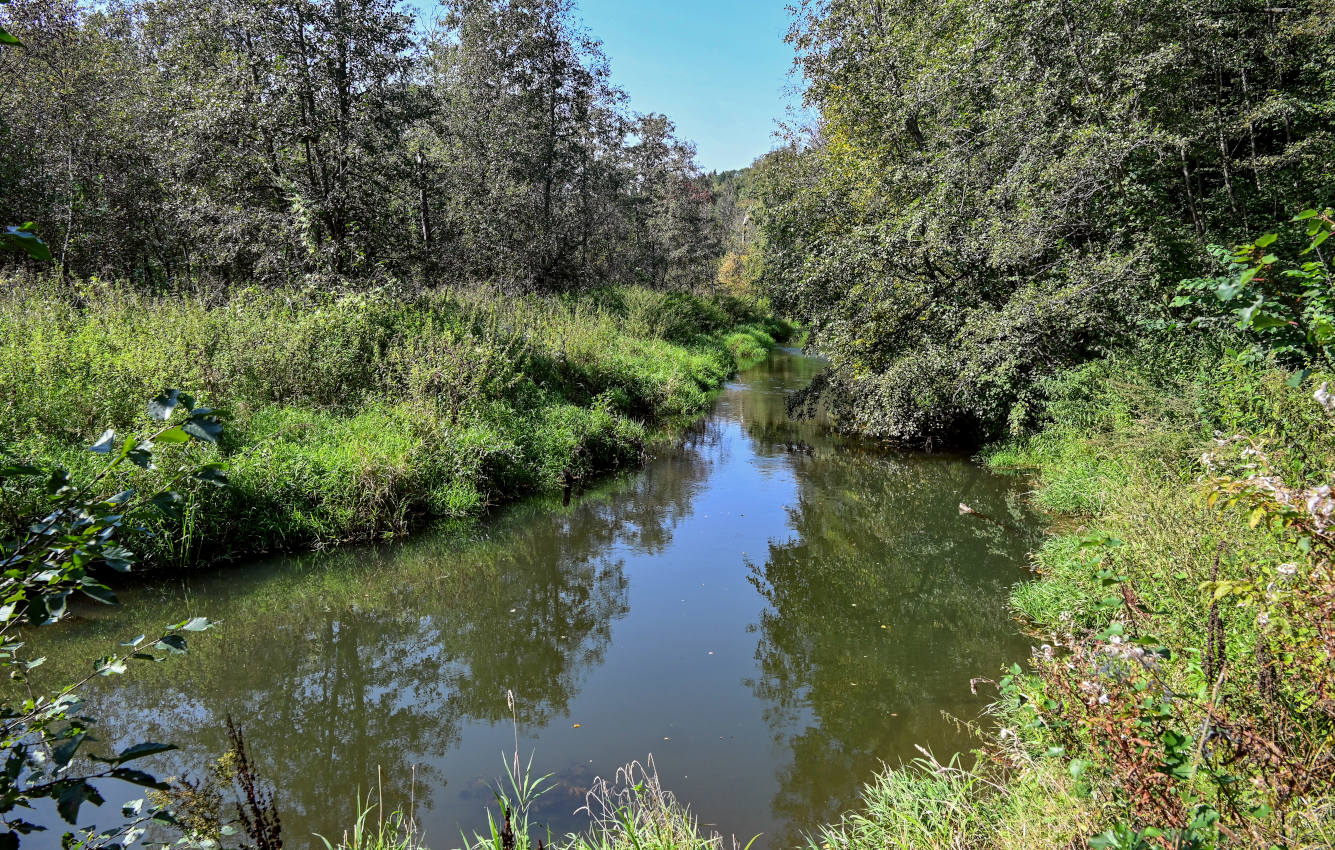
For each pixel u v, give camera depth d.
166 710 4.62
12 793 1.45
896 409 11.58
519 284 21.42
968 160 10.75
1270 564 3.27
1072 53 9.30
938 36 12.45
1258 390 5.68
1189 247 8.66
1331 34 9.16
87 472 6.06
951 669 4.98
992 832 2.91
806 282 12.65
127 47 17.84
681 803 3.70
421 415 8.87
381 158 12.52
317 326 9.98
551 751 4.23
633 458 11.68
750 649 5.50
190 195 12.52
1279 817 1.96
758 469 11.27
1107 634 2.25
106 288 10.06
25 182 13.85
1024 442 10.54
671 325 23.61
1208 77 10.77
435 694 4.94
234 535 6.88
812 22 15.15
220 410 1.65
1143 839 1.80
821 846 3.36
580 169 26.61
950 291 10.85
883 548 7.59
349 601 6.32
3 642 1.64
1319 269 2.70
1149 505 4.90
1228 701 2.37
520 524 8.36
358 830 3.38
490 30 22.02
